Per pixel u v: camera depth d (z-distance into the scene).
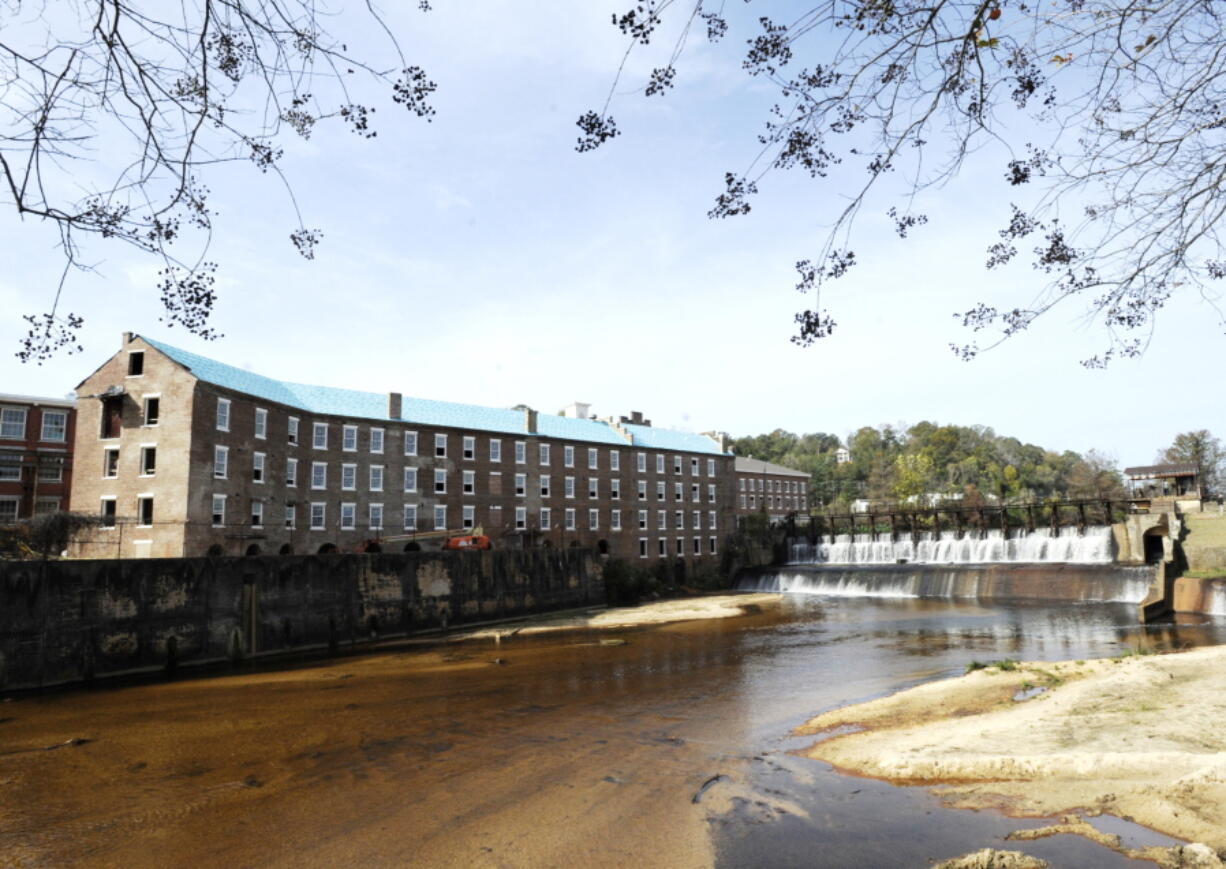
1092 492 93.19
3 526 35.03
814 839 10.61
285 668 31.80
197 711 22.72
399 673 29.70
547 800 13.20
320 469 50.03
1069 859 8.91
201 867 10.96
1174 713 15.84
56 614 27.42
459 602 45.75
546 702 22.89
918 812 11.36
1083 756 12.57
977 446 146.50
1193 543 50.25
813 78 5.09
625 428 72.81
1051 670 23.69
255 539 42.94
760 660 30.95
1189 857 8.52
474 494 59.12
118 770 16.27
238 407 42.72
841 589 64.81
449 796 13.66
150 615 30.22
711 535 79.75
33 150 4.02
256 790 14.52
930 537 67.75
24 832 12.56
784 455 169.50
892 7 4.66
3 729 20.75
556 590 54.25
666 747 16.83
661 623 46.94
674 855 10.45
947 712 18.98
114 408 41.28
